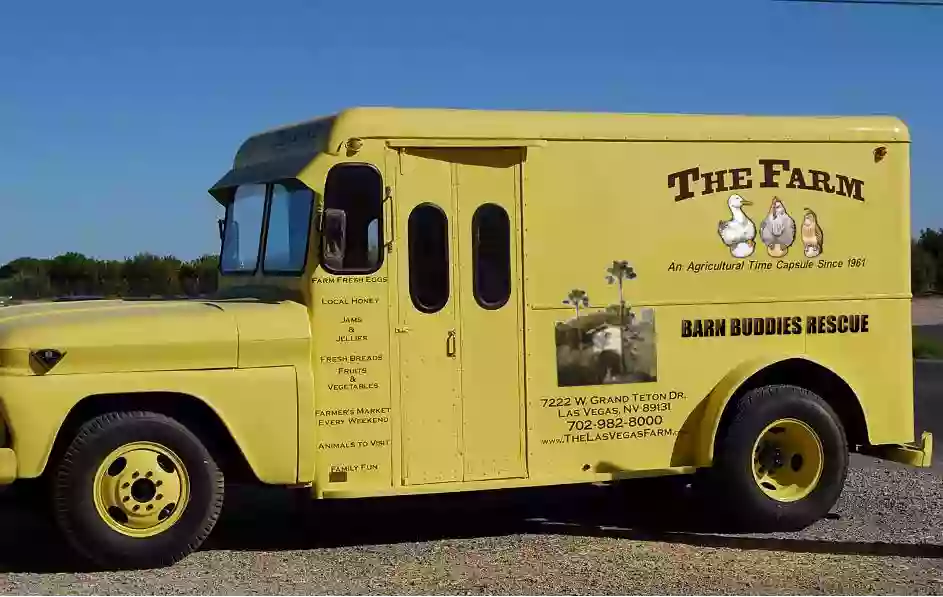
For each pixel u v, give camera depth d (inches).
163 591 244.8
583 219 302.5
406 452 284.7
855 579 263.0
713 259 315.3
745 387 322.3
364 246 280.8
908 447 333.4
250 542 299.0
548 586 254.2
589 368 303.0
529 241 297.4
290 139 300.0
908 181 335.6
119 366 259.3
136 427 261.0
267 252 302.8
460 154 291.1
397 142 283.4
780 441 323.9
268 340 270.2
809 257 324.8
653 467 310.0
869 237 331.0
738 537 311.0
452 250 289.6
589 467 303.7
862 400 329.7
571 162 301.6
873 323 331.3
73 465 256.4
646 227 308.7
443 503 357.4
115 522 261.4
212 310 272.7
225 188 328.8
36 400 251.4
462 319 290.4
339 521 329.4
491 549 292.2
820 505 320.2
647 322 308.7
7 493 284.2
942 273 2046.0
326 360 277.6
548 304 299.1
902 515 340.5
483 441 292.4
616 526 325.1
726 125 317.4
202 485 267.9
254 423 268.7
